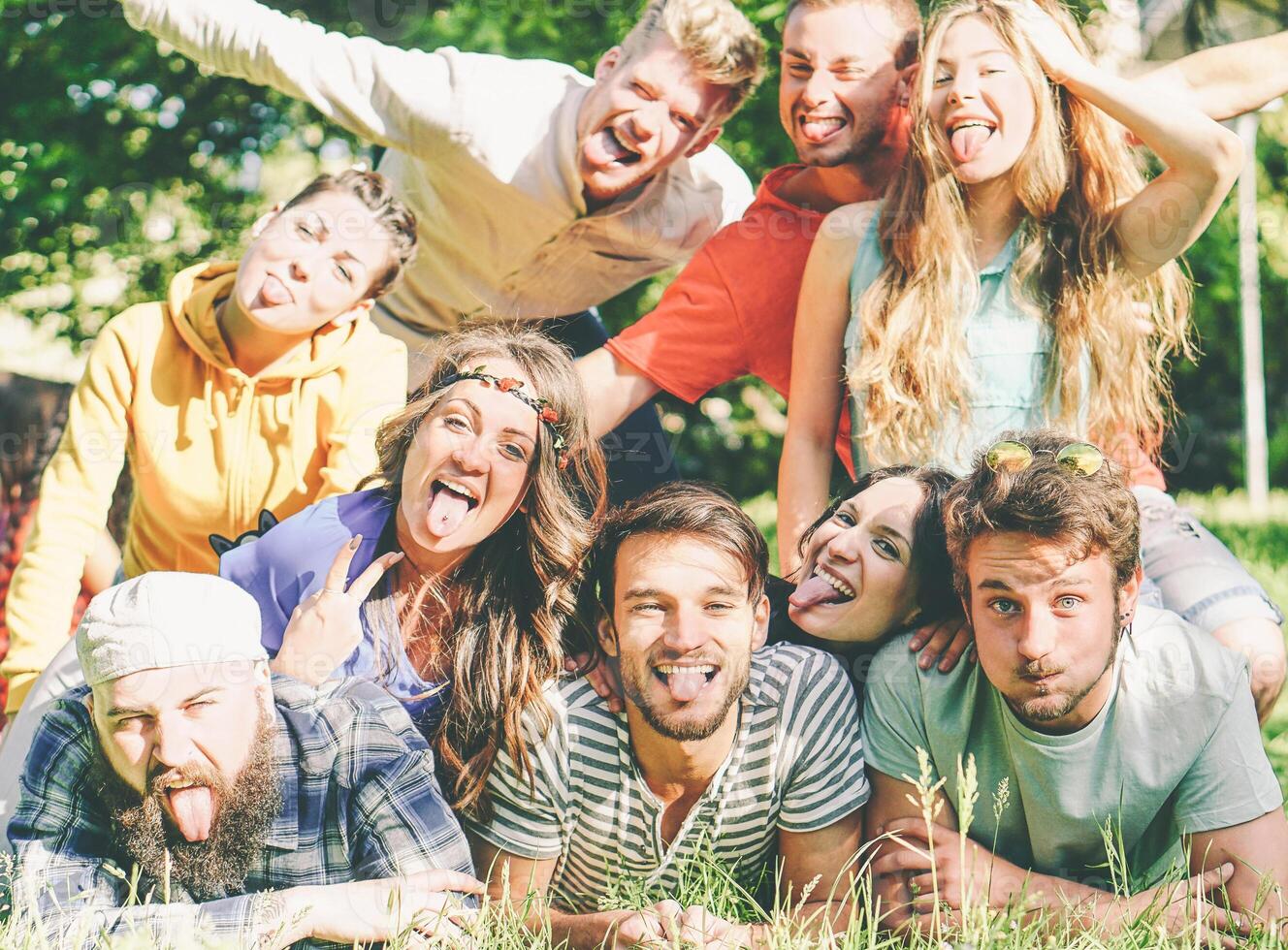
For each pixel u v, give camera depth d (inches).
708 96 111.3
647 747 81.6
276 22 113.3
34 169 190.7
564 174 112.9
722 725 80.3
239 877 77.9
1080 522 76.5
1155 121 95.5
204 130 194.4
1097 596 78.0
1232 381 296.8
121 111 193.3
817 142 106.7
